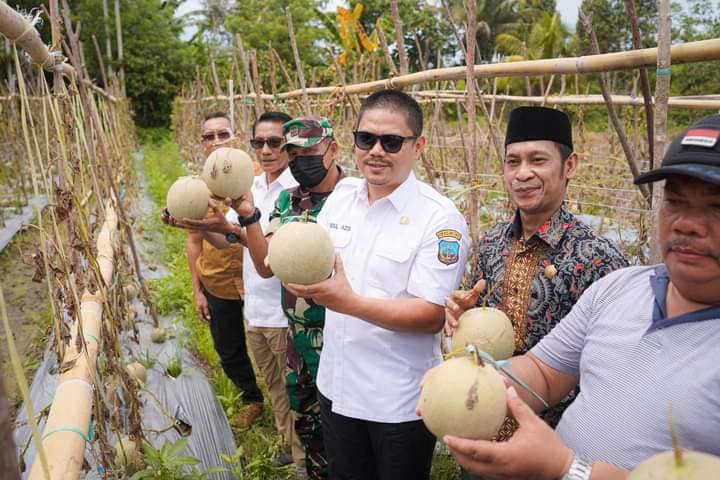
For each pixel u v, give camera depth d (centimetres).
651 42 2412
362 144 240
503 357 201
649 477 108
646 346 149
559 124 220
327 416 270
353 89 458
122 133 1233
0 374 57
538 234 225
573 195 776
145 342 523
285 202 328
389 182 242
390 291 243
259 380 494
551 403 188
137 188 1197
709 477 104
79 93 388
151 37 2700
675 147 136
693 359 140
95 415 244
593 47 265
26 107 240
